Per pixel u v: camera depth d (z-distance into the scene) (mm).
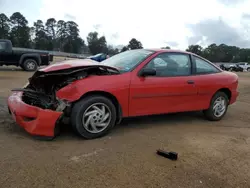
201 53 82688
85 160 3059
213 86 4961
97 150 3369
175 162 3203
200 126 4832
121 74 3953
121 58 4656
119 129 4297
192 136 4219
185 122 5027
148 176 2814
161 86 4250
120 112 3973
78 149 3352
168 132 4328
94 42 80938
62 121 3676
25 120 3537
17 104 3613
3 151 3117
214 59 82750
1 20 77562
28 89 4242
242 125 5125
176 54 4613
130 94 3963
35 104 3898
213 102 5098
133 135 4047
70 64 3785
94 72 3902
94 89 3639
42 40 81875
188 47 83000
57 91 3625
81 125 3621
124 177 2752
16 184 2469
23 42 77250
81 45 89000
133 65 4168
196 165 3170
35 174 2664
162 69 4379
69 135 3830
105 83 3744
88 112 3666
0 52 12844
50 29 87688
